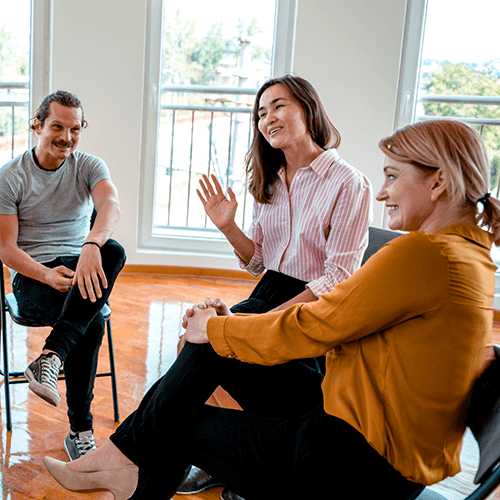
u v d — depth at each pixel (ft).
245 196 13.61
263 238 6.07
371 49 11.72
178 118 13.00
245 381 4.16
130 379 7.83
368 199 5.34
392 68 11.76
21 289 6.20
